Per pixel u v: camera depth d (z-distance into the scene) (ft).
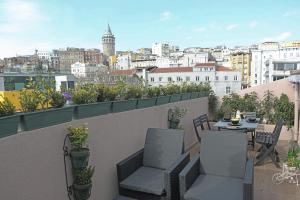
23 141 7.79
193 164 11.63
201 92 27.45
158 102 17.58
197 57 247.91
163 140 13.56
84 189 9.49
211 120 30.25
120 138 13.04
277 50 236.63
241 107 28.50
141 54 330.95
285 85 27.45
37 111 8.39
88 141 10.72
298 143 22.18
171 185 10.64
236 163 11.82
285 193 13.84
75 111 10.25
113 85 13.61
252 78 255.50
